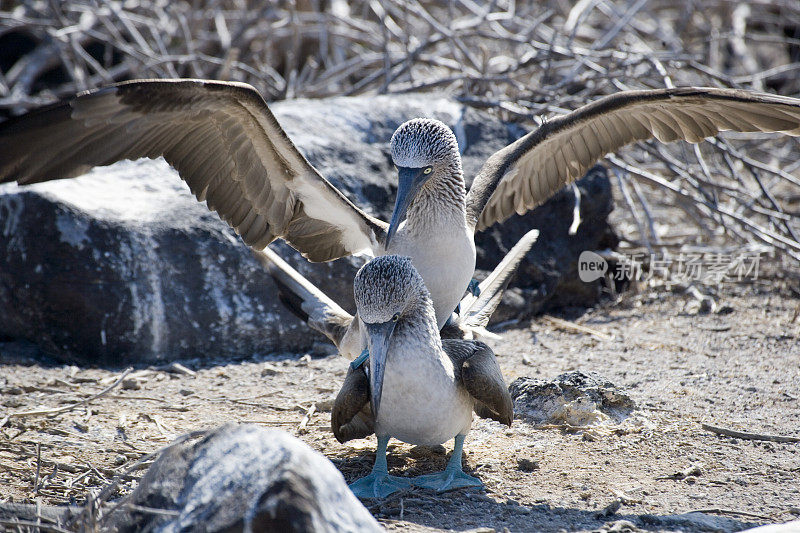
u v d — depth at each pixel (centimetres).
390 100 1529
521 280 1413
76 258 1200
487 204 1145
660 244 1572
